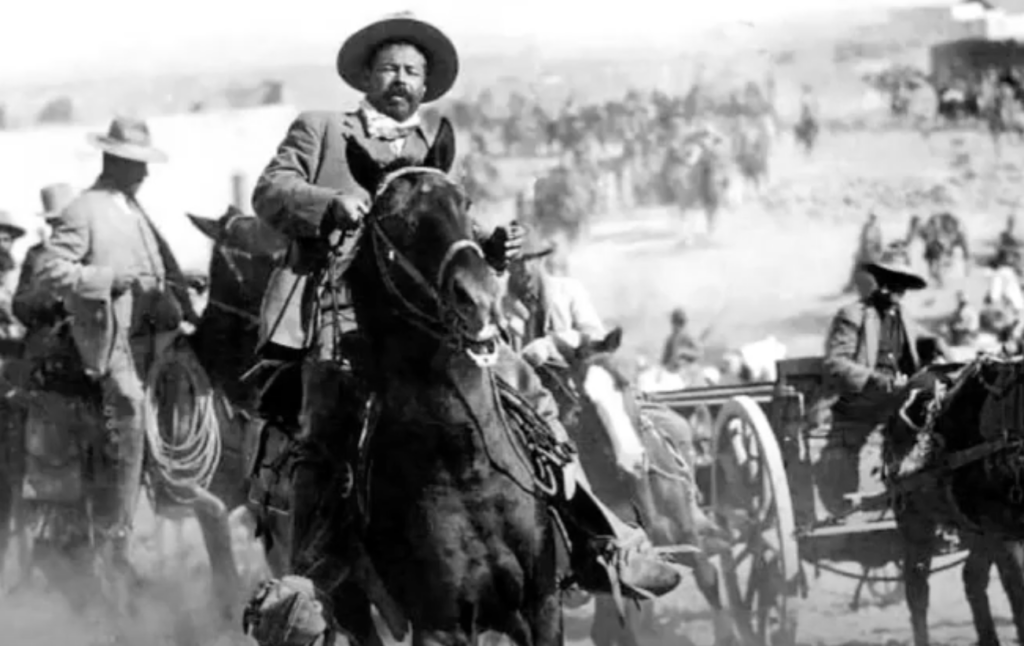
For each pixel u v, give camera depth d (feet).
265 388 32.42
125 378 50.19
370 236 29.07
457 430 28.66
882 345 53.83
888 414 52.60
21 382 52.47
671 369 119.24
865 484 53.01
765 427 50.83
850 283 143.43
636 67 151.53
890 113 154.20
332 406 29.91
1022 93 154.30
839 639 52.85
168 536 55.52
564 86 151.23
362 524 29.35
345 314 30.94
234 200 118.52
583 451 47.70
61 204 68.69
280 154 32.83
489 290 27.68
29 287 52.19
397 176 29.04
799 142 152.15
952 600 61.36
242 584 48.44
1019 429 46.85
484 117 151.02
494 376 30.07
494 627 29.17
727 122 151.53
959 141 153.79
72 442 50.93
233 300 46.73
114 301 51.19
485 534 28.73
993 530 47.78
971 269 140.97
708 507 54.13
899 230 147.33
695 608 57.11
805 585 50.42
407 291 28.48
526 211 147.02
